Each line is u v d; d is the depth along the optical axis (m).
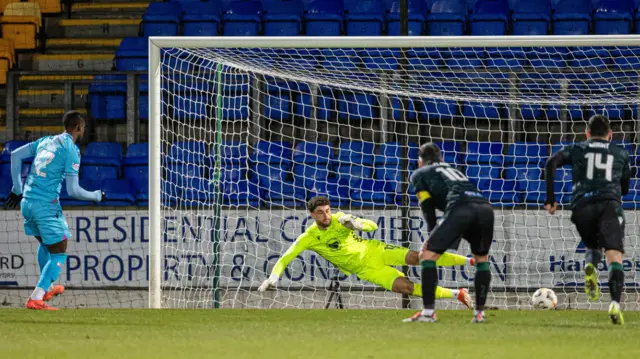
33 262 37.97
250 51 42.06
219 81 35.66
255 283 36.91
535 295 31.34
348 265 31.12
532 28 49.53
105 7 58.25
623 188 23.95
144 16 52.91
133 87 43.94
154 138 32.72
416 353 15.95
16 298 37.97
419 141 40.75
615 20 49.69
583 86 44.44
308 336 19.38
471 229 22.09
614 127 45.09
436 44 32.66
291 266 36.97
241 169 41.38
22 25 55.44
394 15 51.53
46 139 27.59
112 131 49.47
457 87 44.16
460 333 19.98
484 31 49.84
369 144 43.75
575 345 17.50
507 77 44.31
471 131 46.03
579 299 36.53
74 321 24.55
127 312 28.78
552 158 23.28
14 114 44.66
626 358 15.31
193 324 23.45
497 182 40.97
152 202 32.53
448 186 22.14
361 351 16.30
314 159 42.09
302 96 46.69
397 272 31.06
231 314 27.97
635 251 36.66
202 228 37.25
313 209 30.77
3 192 41.03
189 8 55.22
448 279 36.69
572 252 36.59
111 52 55.16
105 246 37.38
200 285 37.12
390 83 40.88
